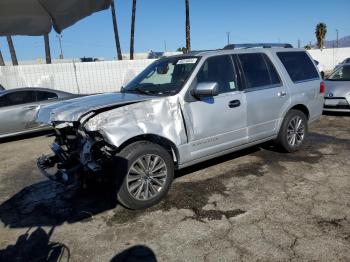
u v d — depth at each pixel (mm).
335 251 2900
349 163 5043
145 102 3846
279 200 3918
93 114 3695
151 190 3938
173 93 4102
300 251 2924
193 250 3035
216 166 5164
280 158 5406
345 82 8852
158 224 3535
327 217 3477
